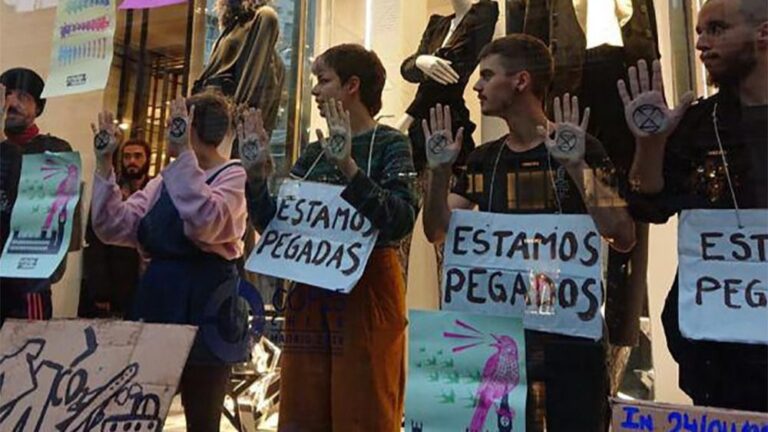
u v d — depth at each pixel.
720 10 0.87
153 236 1.12
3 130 1.32
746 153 0.82
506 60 1.00
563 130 0.94
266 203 1.10
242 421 1.15
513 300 0.91
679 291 0.83
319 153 1.12
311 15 1.52
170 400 0.90
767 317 0.77
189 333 0.95
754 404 0.78
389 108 1.30
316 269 1.01
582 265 0.89
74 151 1.28
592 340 0.87
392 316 1.02
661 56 1.10
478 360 0.91
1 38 1.37
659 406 0.77
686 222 0.84
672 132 0.87
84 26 1.33
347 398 1.01
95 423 0.89
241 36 1.47
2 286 1.27
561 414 0.86
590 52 1.09
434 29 1.40
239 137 1.15
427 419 0.91
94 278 1.21
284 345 1.09
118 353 0.94
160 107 1.37
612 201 0.90
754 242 0.80
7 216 1.29
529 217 0.93
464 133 1.07
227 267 1.12
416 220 1.05
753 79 0.84
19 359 0.96
